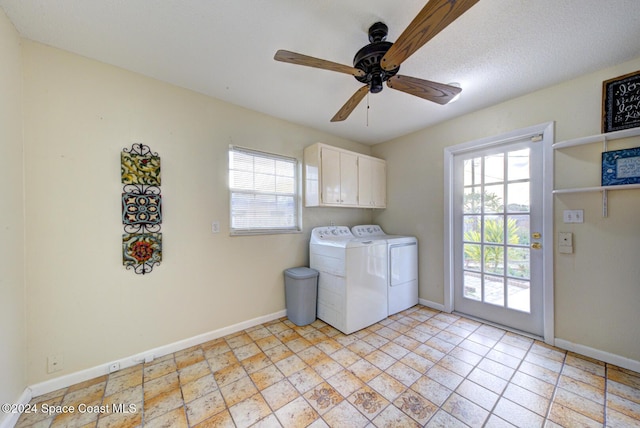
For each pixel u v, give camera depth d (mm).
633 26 1438
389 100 2352
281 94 2277
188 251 2166
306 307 2598
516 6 1302
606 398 1508
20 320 1470
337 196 2963
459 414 1410
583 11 1332
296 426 1343
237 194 2521
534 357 1960
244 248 2514
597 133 1900
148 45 1635
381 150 3639
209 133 2295
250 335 2375
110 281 1814
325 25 1460
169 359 1978
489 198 2586
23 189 1521
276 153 2768
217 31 1511
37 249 1571
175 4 1308
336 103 2449
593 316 1938
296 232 2918
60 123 1648
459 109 2559
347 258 2400
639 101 1716
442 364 1884
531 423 1343
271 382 1697
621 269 1825
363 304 2514
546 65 1827
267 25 1462
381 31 1443
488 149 2582
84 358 1720
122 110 1871
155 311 2004
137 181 1904
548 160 2137
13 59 1438
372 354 2027
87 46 1638
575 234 2016
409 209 3271
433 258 3008
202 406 1488
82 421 1385
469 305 2764
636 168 1737
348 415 1411
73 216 1685
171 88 2094
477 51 1668
